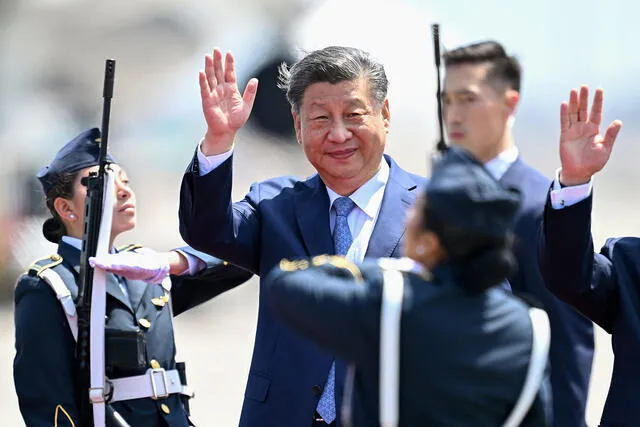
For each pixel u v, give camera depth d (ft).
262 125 115.44
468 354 28.19
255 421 38.14
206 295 42.98
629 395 35.76
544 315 29.45
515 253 38.45
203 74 37.32
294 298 28.76
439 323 28.22
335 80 37.99
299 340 37.88
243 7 118.73
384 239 38.52
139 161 142.82
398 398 28.27
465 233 28.04
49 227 40.16
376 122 38.63
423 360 28.12
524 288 38.60
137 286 39.24
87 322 37.22
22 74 134.51
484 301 28.81
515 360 28.58
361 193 39.17
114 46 134.72
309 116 38.42
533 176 39.32
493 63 38.06
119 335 37.65
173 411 38.58
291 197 40.19
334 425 37.22
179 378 39.22
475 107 37.96
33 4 134.31
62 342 37.32
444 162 29.14
